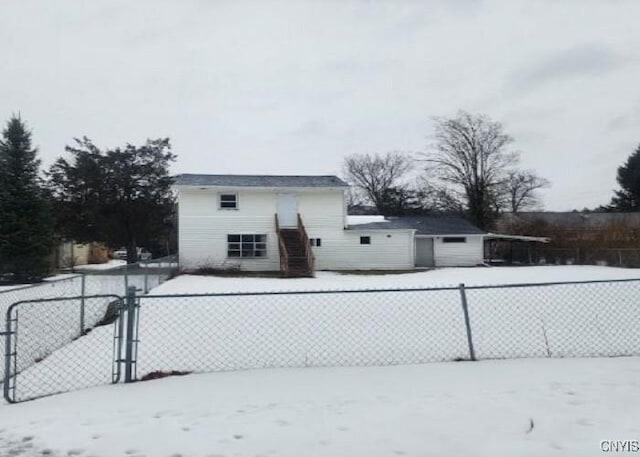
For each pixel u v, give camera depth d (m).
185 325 10.36
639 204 66.50
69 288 17.56
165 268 25.48
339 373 6.04
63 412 4.90
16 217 25.81
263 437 4.16
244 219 30.84
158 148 37.75
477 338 8.97
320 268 31.52
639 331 9.39
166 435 4.23
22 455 3.97
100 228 36.22
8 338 5.77
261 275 27.58
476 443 3.96
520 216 59.19
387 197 63.19
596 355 7.19
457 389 5.24
